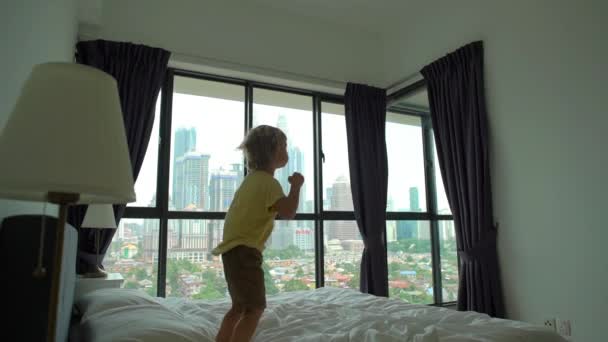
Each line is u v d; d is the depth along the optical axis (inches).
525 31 105.7
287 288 134.9
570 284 90.7
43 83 25.2
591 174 87.8
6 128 24.2
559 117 95.4
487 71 115.9
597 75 88.0
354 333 52.6
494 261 108.8
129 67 113.3
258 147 58.9
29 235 33.8
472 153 115.6
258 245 53.4
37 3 49.2
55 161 23.3
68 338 57.3
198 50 126.2
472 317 64.0
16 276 32.9
